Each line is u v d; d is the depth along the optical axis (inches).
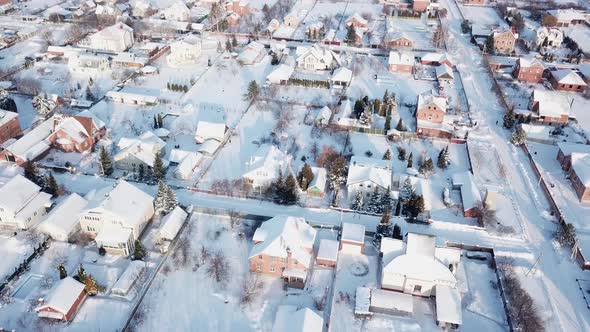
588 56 6535.4
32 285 2898.6
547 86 5767.7
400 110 5083.7
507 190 3909.9
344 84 5570.9
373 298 2802.7
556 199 3809.1
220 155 4210.1
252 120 4773.6
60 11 7298.2
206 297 2864.2
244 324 2711.6
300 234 3063.5
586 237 3412.9
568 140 4621.1
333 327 2699.3
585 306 2908.5
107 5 7372.1
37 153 4013.3
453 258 2908.5
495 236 3408.0
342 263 3125.0
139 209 3250.5
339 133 4601.4
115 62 5851.4
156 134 4384.8
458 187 3882.9
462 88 5620.1
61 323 2664.9
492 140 4594.0
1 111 4222.4
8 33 6648.6
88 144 4224.9
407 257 2883.9
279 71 5580.7
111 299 2824.8
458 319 2672.2
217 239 3287.4
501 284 2967.5
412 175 3973.9
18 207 3265.3
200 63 6048.2
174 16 7514.8
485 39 6993.1
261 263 2984.7
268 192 3730.3
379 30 7436.0
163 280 2965.1
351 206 3649.1
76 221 3265.3
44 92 5137.8
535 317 2755.9
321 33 7052.2
